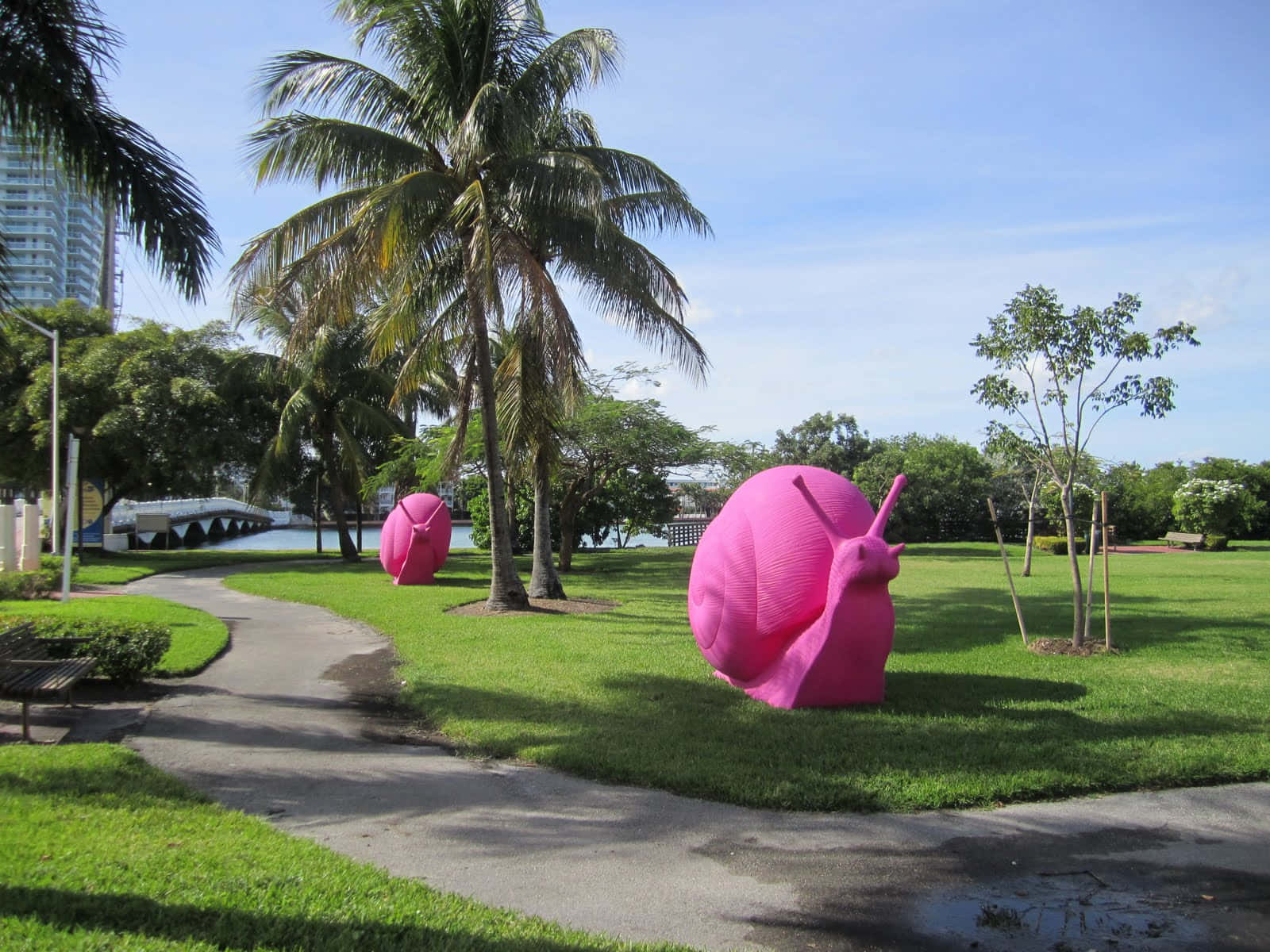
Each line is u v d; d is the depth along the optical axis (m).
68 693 8.69
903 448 47.62
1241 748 6.89
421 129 14.38
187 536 56.06
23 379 27.41
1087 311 11.37
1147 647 11.58
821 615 8.18
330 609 16.58
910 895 4.58
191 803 5.70
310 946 3.70
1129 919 4.32
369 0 13.09
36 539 19.86
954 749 6.84
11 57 7.44
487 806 5.90
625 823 5.57
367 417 28.81
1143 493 41.19
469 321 16.44
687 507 42.88
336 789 6.25
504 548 15.89
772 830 5.44
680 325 16.20
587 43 13.27
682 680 9.59
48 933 3.58
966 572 23.92
